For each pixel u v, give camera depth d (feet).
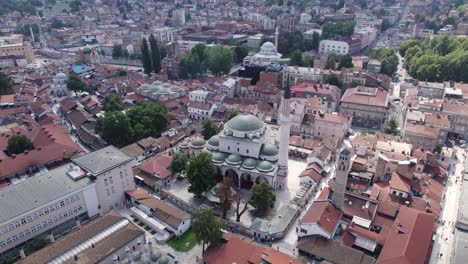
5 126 539.70
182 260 295.69
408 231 293.43
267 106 603.26
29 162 407.64
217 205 370.94
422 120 492.54
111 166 353.51
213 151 422.82
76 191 323.78
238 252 281.95
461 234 305.32
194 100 647.56
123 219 314.55
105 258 271.28
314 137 528.63
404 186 361.30
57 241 284.41
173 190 401.90
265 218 352.90
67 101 642.22
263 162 389.80
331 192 353.72
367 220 322.14
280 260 269.85
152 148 485.15
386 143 433.48
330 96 600.80
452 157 459.73
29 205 297.94
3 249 283.79
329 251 290.35
